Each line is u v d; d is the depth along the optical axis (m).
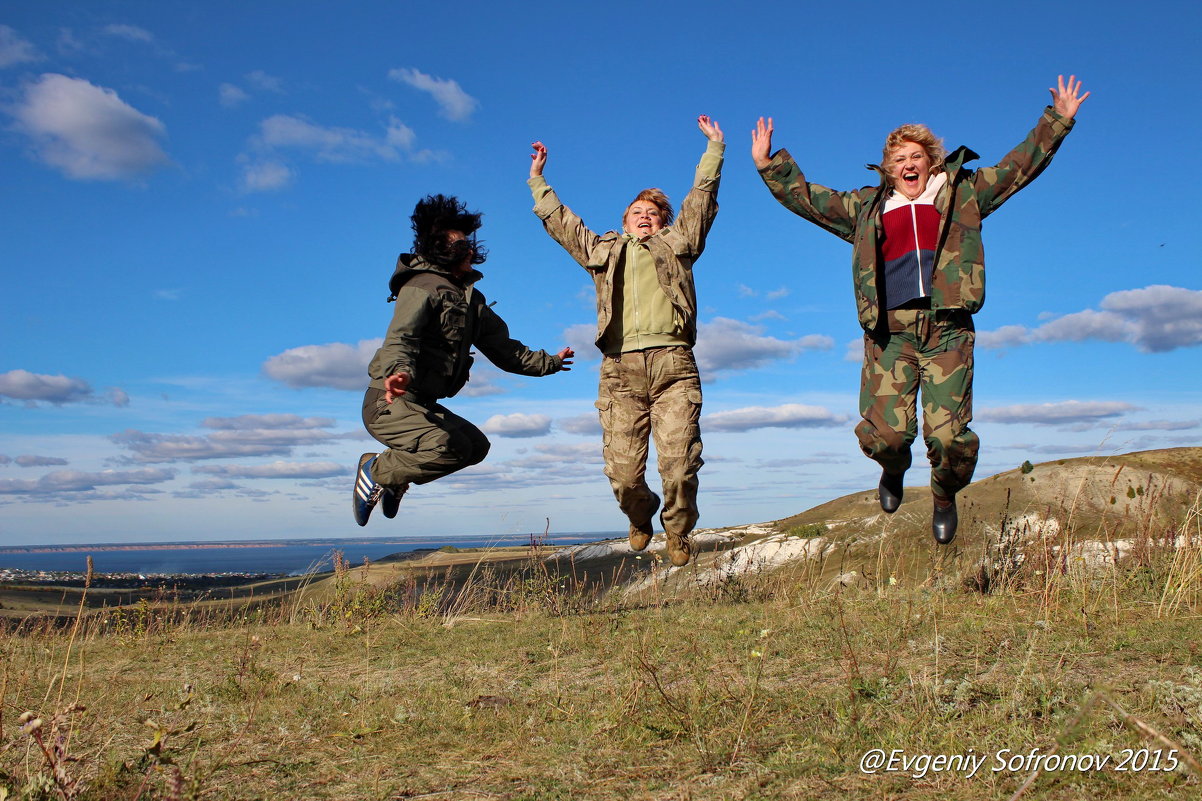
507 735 3.66
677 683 4.27
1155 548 6.14
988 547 6.85
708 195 6.15
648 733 3.45
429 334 5.07
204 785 3.11
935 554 7.37
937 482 5.80
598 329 6.20
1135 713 3.11
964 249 5.29
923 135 5.40
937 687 3.61
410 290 4.99
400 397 4.96
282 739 3.76
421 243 5.11
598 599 8.52
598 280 6.25
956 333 5.41
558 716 3.85
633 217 6.28
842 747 3.11
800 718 3.52
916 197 5.47
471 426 5.26
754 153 5.81
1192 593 5.30
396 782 3.11
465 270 5.27
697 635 5.43
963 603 5.72
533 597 8.04
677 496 6.15
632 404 6.21
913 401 5.60
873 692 3.70
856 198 5.71
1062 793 2.58
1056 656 4.05
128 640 7.31
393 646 6.28
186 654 6.53
